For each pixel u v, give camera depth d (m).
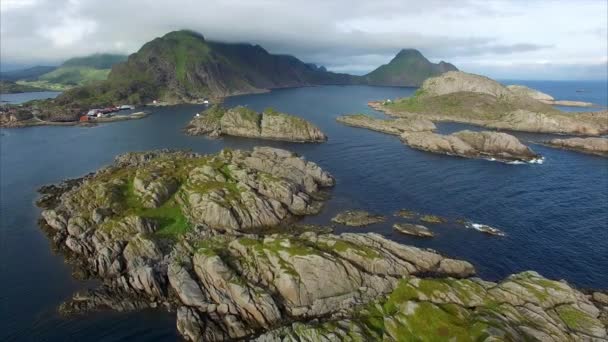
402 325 45.78
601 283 63.38
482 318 45.25
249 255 61.28
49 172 127.00
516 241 77.06
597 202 98.62
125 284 59.47
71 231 73.94
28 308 55.75
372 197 100.56
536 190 107.50
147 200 80.06
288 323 52.16
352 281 57.22
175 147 166.25
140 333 50.94
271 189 90.44
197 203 80.94
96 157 148.25
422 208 93.44
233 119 197.75
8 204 96.06
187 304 55.31
